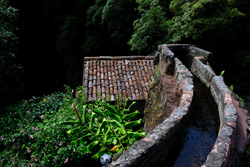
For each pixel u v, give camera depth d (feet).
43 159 10.79
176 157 7.25
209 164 5.24
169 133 6.84
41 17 54.54
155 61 20.04
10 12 24.73
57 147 10.65
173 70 14.92
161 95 11.68
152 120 10.96
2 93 25.54
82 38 48.49
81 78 46.55
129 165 5.33
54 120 12.12
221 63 30.73
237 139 7.39
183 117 7.79
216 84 11.47
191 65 17.92
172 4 26.43
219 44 29.73
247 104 20.97
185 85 10.50
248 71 28.22
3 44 22.91
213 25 23.30
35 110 14.93
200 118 9.74
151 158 6.14
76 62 49.90
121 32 38.32
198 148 7.68
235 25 27.02
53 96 16.29
